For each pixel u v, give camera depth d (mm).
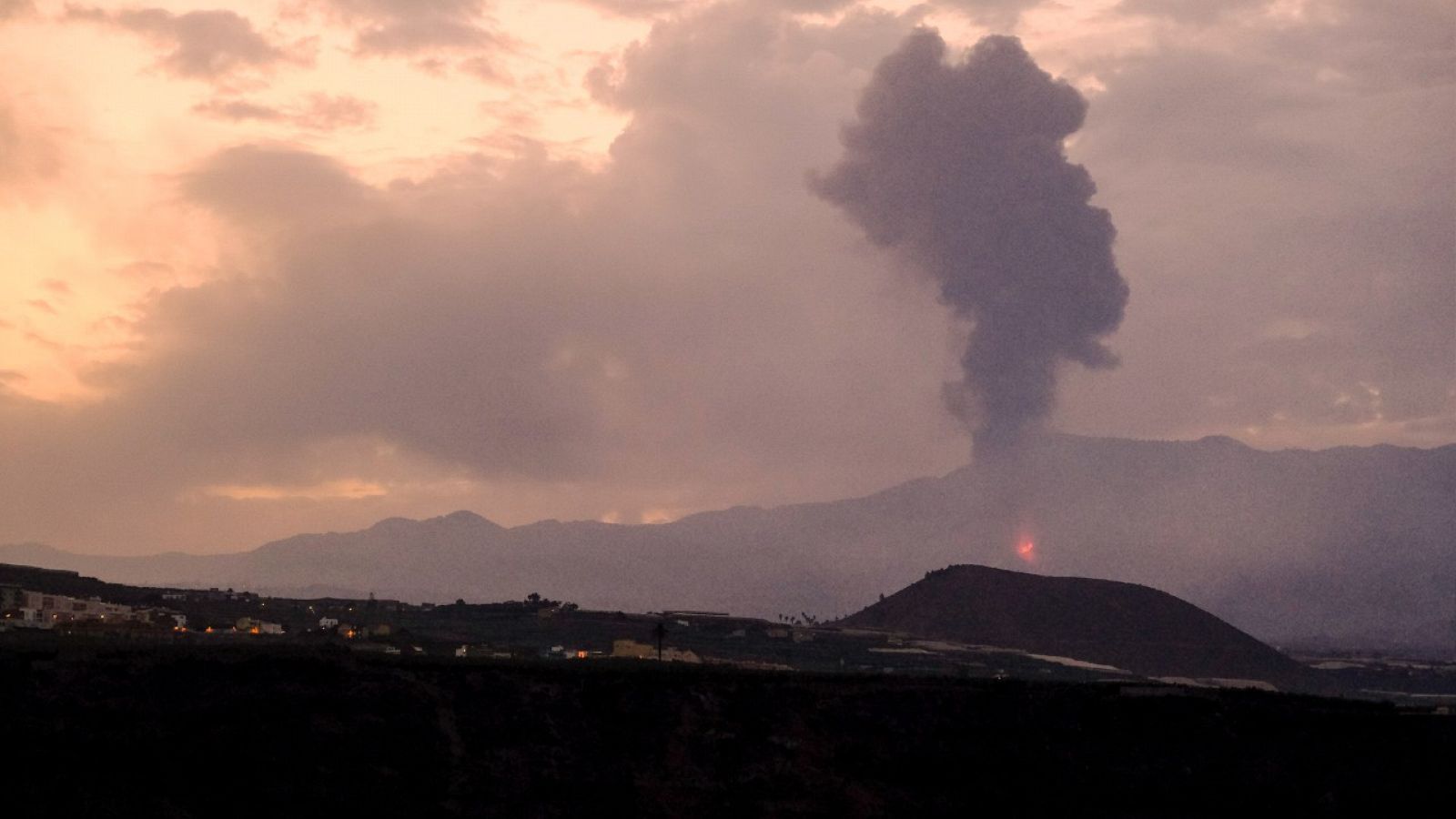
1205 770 83125
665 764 75250
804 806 74125
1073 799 79250
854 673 104250
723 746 77812
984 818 76250
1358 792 80625
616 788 72562
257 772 67938
